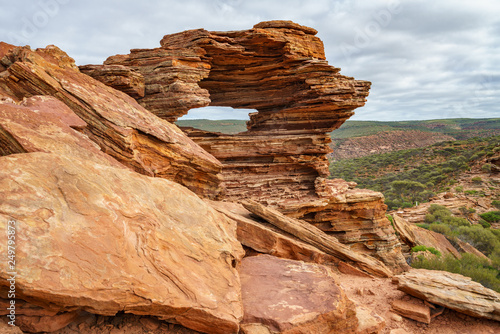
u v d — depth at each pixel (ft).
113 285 17.60
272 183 76.43
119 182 23.72
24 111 28.07
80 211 19.49
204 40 66.74
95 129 40.73
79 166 22.09
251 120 90.02
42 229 17.19
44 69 42.75
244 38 70.79
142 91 64.90
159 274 20.20
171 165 46.62
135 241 20.72
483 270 77.97
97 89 46.24
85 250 17.97
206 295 21.08
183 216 25.89
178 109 63.93
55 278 16.07
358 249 79.36
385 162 456.04
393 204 253.65
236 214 50.16
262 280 28.14
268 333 21.63
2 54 49.88
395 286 45.80
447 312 38.47
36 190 18.60
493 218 188.24
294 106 78.69
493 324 36.24
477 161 332.19
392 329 34.76
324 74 73.36
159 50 67.10
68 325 18.10
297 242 50.03
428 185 305.73
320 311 23.61
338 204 77.41
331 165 520.01
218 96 82.69
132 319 19.93
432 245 104.63
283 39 71.92
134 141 43.09
